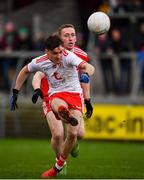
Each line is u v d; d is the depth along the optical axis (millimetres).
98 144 51062
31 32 66062
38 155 41500
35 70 28344
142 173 30078
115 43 55094
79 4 66750
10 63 56281
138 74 54719
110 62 55156
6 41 57750
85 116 29875
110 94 55219
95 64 55156
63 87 28016
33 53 55750
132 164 35625
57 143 28703
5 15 69188
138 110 52781
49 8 69250
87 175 28609
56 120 28703
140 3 59125
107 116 53156
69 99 27922
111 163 36312
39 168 32500
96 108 53344
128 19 58188
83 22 66312
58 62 27562
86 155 41812
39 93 28656
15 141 52688
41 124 55219
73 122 26375
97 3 66000
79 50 30344
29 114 55281
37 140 53844
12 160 37719
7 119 55281
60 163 27547
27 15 68688
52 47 27125
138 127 52781
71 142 27031
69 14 67938
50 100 28078
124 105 53125
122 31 57219
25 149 45812
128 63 54906
